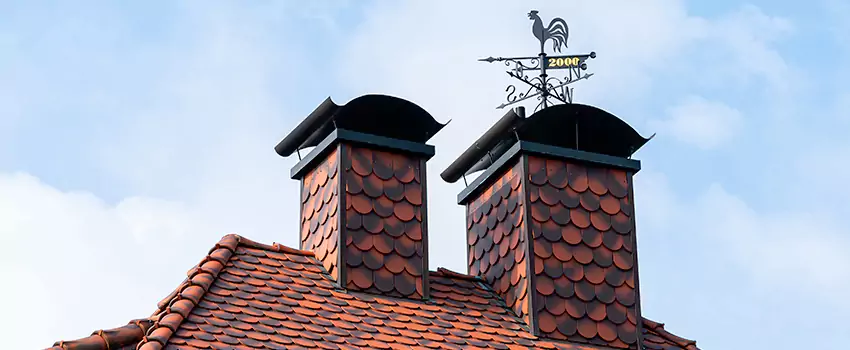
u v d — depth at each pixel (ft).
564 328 96.84
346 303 91.45
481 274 103.65
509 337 94.43
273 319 86.22
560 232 99.86
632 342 98.68
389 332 89.25
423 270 96.53
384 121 100.22
